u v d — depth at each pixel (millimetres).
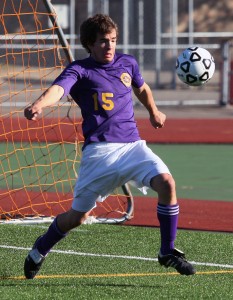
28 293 15789
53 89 15727
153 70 81438
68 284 16656
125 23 68812
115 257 19453
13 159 36469
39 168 34062
